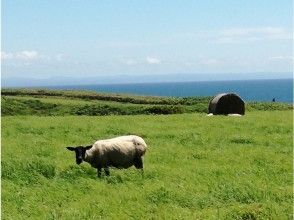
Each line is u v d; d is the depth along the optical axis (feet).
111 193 41.88
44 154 65.72
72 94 319.27
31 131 95.50
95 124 107.14
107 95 320.70
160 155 64.69
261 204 35.55
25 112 196.34
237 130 94.32
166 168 54.24
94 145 52.95
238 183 43.88
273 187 42.88
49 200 39.75
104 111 193.88
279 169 53.78
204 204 37.68
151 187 43.09
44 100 243.60
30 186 45.75
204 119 119.14
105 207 36.86
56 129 97.71
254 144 77.56
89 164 56.80
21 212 36.65
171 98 288.30
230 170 52.44
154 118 124.26
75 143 76.95
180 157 64.08
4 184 45.24
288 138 81.92
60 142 77.71
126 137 55.42
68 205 38.37
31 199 39.88
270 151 68.33
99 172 52.85
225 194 39.75
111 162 53.57
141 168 55.42
